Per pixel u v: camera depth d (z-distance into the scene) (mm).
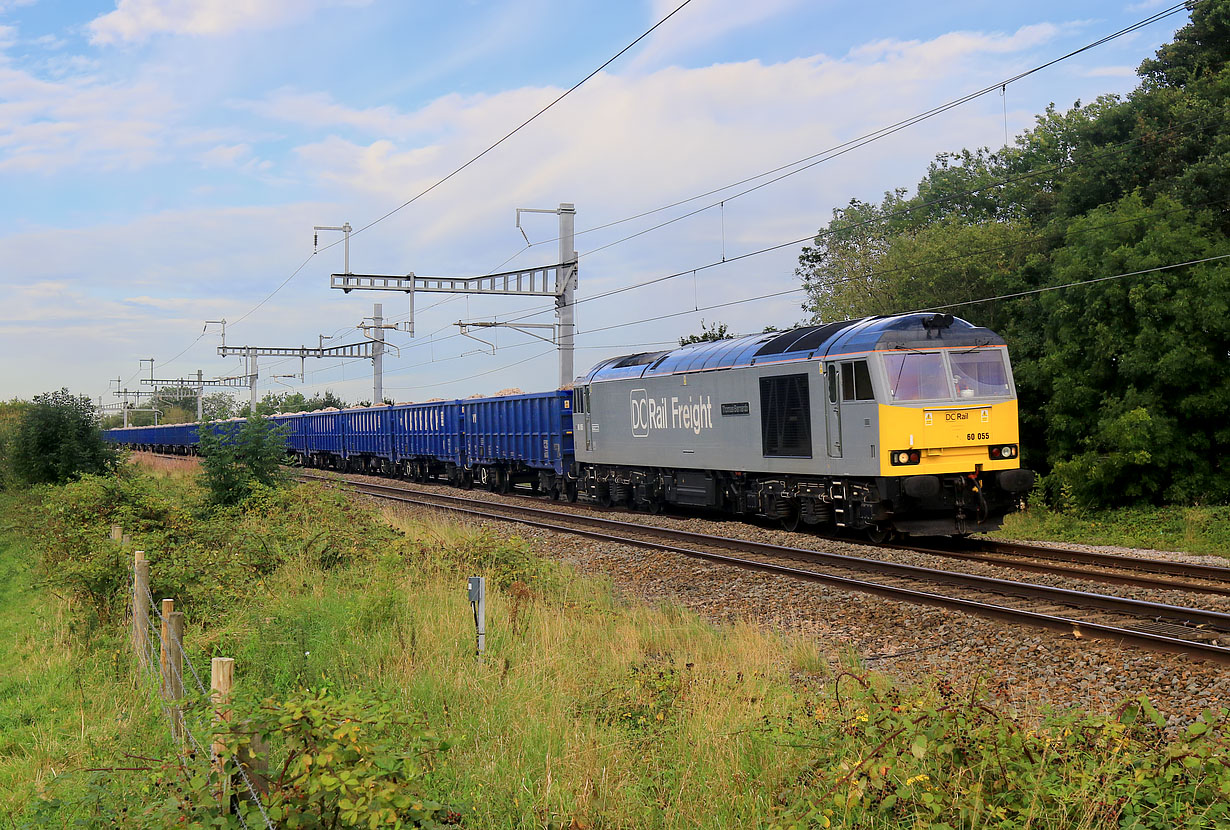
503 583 12961
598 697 7980
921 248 30250
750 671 8484
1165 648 9070
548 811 5598
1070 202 26859
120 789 5977
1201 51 27969
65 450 28016
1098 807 4859
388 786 4660
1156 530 19812
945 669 9211
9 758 7449
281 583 13062
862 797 5082
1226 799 4797
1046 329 24234
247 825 4598
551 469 29641
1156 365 21109
